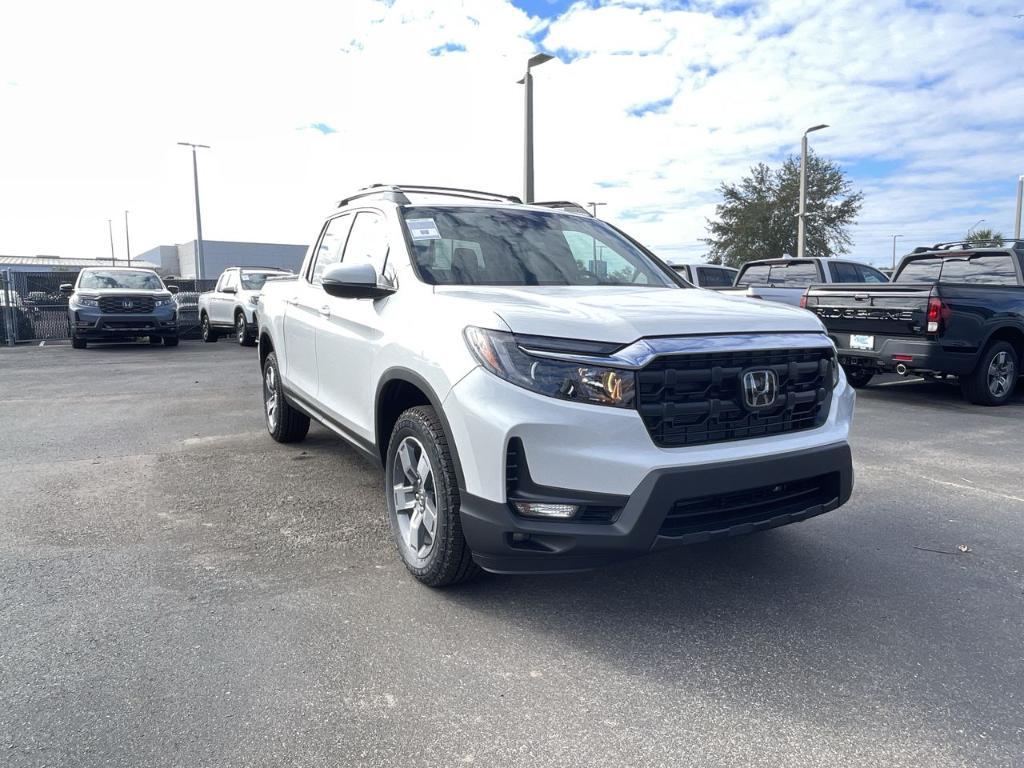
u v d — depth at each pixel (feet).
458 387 10.07
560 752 7.63
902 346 27.48
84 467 18.60
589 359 9.40
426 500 11.42
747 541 13.65
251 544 13.32
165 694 8.57
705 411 9.76
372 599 11.12
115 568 12.16
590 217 16.67
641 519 9.18
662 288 13.58
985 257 30.35
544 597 11.24
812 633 10.16
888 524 14.61
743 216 125.18
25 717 8.11
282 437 20.93
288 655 9.48
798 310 11.62
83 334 52.75
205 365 43.34
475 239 13.93
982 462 19.44
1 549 12.96
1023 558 12.87
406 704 8.45
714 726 8.08
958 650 9.71
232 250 234.38
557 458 9.36
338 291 12.50
